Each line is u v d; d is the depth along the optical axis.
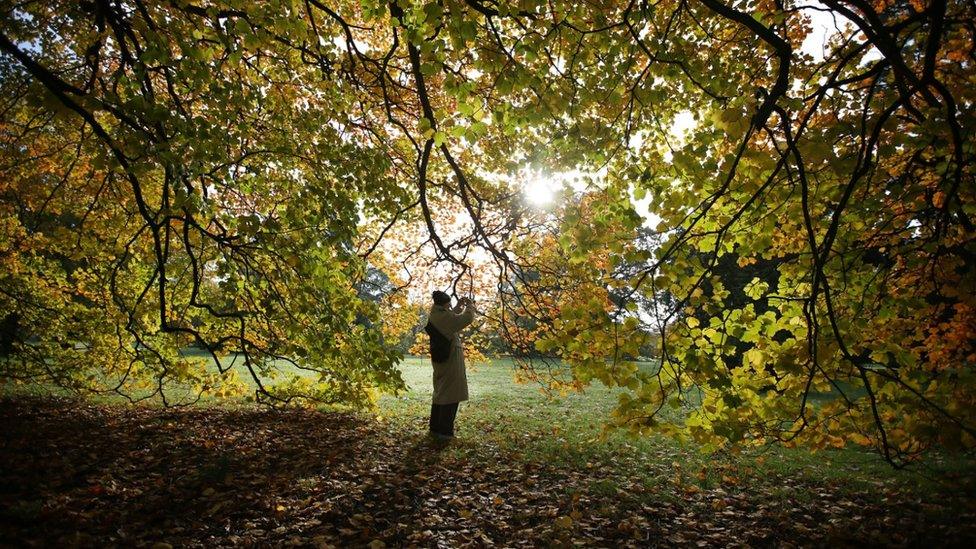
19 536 3.37
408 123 8.08
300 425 7.67
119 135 3.90
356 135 7.48
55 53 6.48
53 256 8.54
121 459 5.22
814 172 3.43
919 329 4.04
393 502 4.45
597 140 4.02
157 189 7.41
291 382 9.08
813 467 5.94
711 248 3.80
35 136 6.84
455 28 3.41
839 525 4.10
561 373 7.93
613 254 3.95
